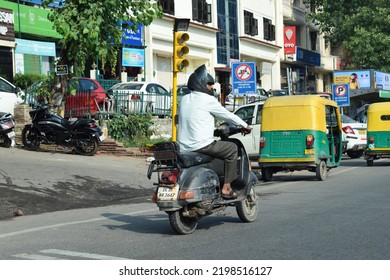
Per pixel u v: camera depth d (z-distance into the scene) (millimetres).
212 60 36594
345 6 46375
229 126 8625
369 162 19688
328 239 7629
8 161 14750
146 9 16156
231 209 10578
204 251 7137
